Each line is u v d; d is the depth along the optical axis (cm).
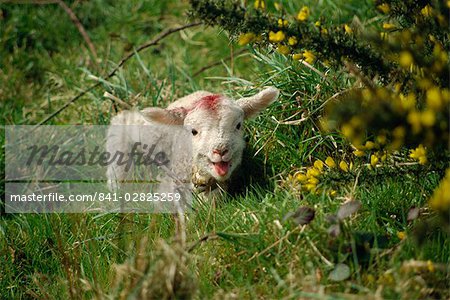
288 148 1004
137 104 1204
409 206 823
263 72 1130
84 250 915
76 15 1555
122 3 1591
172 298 688
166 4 1581
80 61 1430
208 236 769
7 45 1480
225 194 962
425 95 689
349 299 651
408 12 766
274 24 762
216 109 946
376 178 819
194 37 1477
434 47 720
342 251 722
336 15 1212
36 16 1524
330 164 824
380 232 777
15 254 954
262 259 754
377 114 648
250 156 1037
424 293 675
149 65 1312
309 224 736
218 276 784
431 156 723
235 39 861
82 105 1309
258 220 809
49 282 893
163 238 879
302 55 806
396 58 730
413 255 728
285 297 679
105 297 749
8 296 896
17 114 1289
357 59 754
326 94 996
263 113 1045
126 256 863
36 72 1437
